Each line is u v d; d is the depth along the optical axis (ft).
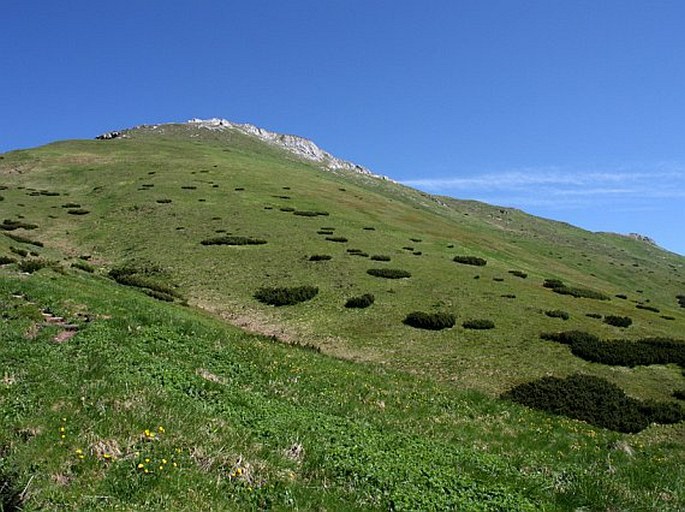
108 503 28.32
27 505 27.22
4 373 42.55
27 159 343.67
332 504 33.42
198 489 31.32
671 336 136.26
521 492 40.37
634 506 41.57
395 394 69.00
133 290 124.67
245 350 72.33
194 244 185.37
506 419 68.69
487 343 116.57
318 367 75.46
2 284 75.87
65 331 61.26
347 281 154.92
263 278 155.63
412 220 301.02
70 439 33.12
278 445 39.58
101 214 228.02
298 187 326.65
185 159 375.66
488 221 647.15
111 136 599.57
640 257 655.35
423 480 38.19
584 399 87.15
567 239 651.25
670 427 84.28
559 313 139.64
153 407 39.91
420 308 137.18
